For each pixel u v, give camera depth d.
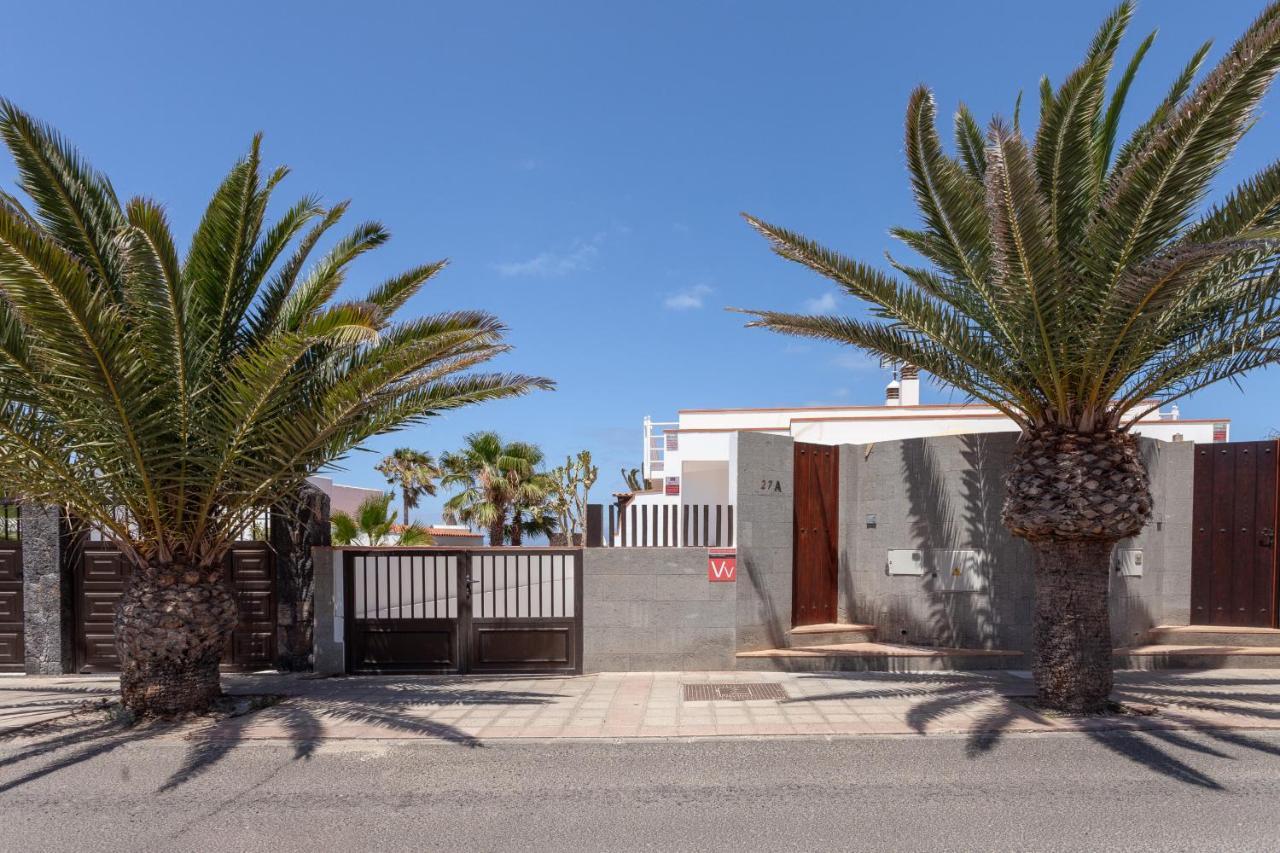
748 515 8.59
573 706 6.85
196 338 6.33
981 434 8.60
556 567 8.47
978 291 6.64
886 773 5.04
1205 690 7.19
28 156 6.02
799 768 5.18
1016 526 6.59
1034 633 6.68
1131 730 5.89
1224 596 9.14
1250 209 5.62
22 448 5.86
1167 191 5.56
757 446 8.70
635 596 8.41
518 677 8.21
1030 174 5.65
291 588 8.60
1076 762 5.20
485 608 8.45
